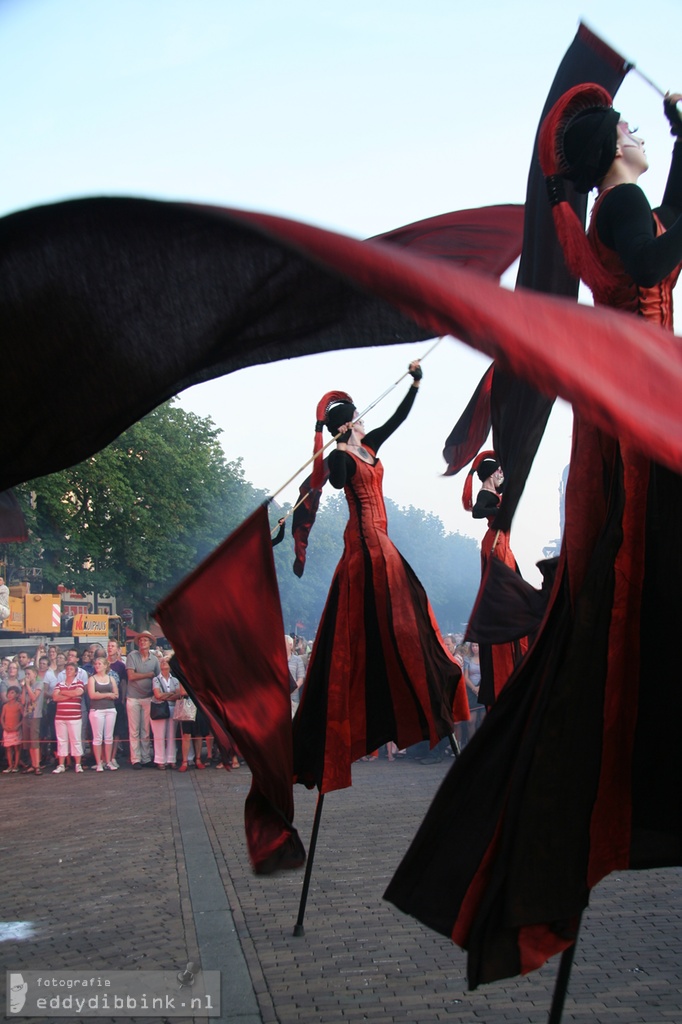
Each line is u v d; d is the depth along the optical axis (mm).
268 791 3953
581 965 4480
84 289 1915
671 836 2221
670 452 1312
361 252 1298
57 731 14391
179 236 1846
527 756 2164
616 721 2189
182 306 1975
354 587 4969
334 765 4883
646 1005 3920
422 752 14148
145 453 36281
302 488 5258
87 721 15164
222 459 41062
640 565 2178
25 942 5105
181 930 5234
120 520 34625
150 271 1911
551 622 2297
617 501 2201
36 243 1840
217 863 7016
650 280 2154
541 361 1296
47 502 31266
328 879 6359
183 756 14055
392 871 6516
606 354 1436
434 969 4453
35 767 14344
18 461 2199
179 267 1907
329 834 8023
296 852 4070
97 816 9609
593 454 2277
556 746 2162
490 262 3576
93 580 34375
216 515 40688
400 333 2135
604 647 2178
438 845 2334
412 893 2332
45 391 2078
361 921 5309
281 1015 3916
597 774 2184
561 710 2168
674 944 4758
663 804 2189
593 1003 3965
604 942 4836
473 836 2285
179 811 9711
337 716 4887
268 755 3924
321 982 4312
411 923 5242
